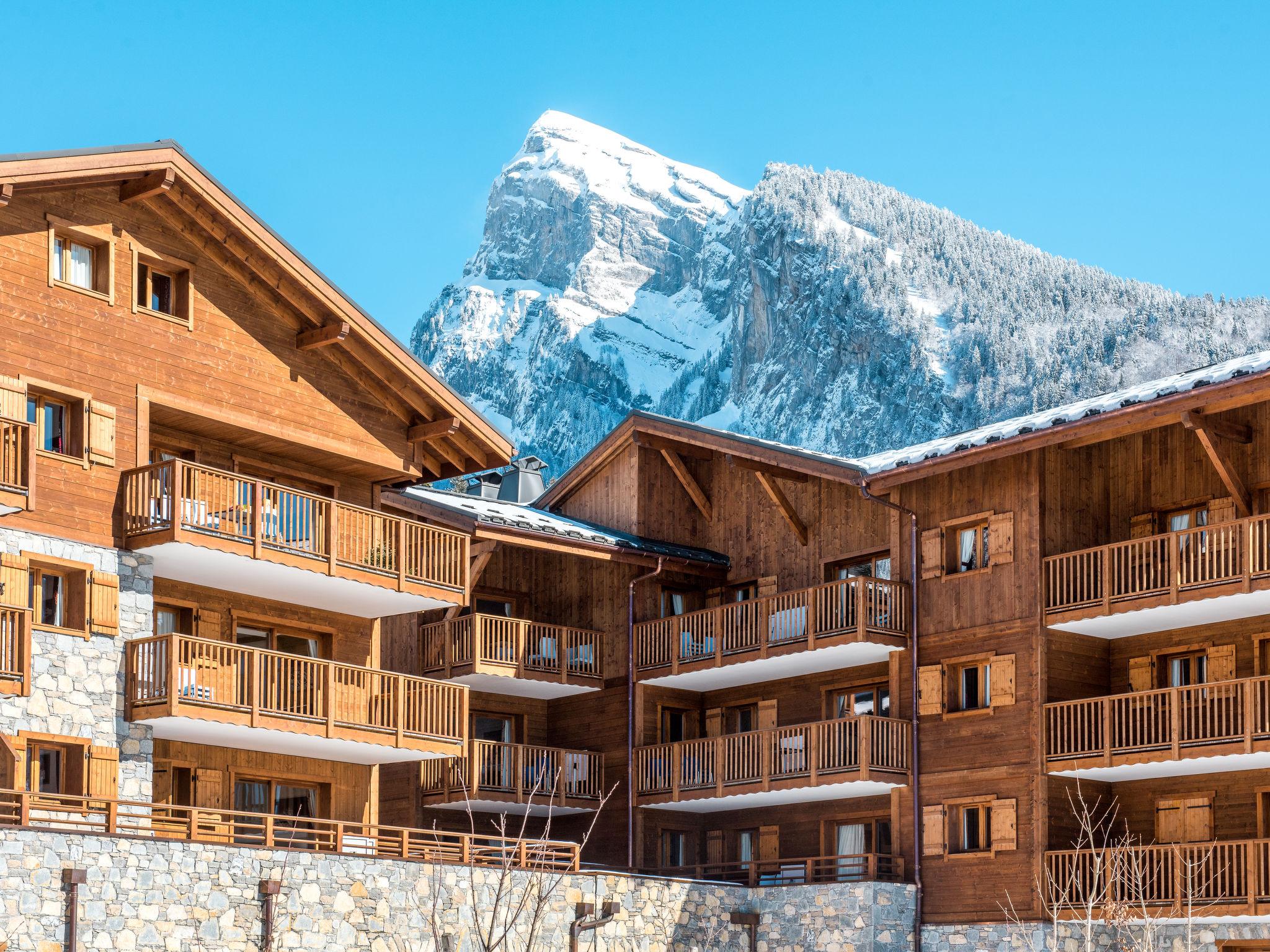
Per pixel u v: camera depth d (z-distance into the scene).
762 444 32.47
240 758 25.31
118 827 21.16
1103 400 27.59
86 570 22.28
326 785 26.61
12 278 22.03
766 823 32.81
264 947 21.88
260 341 25.20
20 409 21.69
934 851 29.33
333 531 24.78
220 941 21.42
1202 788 27.28
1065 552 28.94
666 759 32.66
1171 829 27.61
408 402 27.11
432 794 31.23
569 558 35.44
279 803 25.97
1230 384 24.61
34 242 22.39
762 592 34.12
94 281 23.27
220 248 24.75
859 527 32.22
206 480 24.36
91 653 22.23
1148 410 25.78
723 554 35.22
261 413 24.97
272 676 23.86
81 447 22.52
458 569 27.03
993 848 28.33
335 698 24.61
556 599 35.50
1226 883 25.47
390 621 32.09
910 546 30.86
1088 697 28.78
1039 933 27.27
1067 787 28.17
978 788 28.86
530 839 33.53
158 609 24.69
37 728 21.38
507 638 32.56
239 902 21.75
